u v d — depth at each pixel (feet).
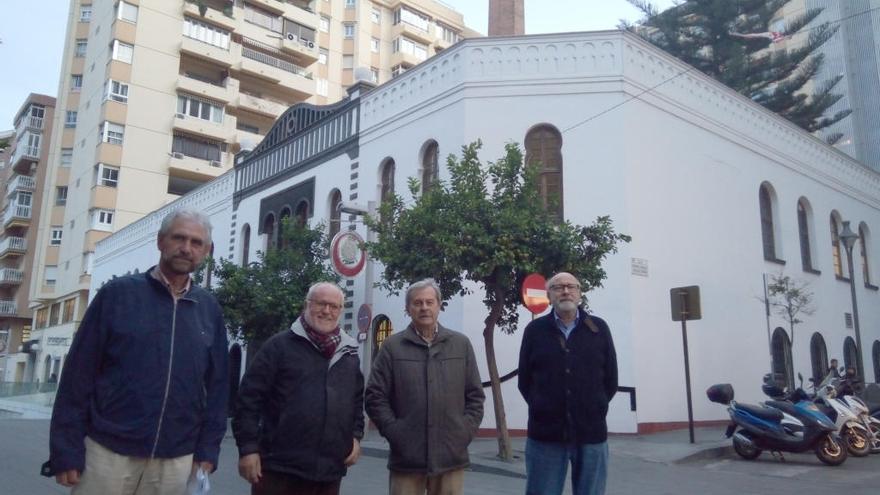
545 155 52.08
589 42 52.85
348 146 66.59
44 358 151.02
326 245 62.34
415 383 15.37
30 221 182.29
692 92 59.26
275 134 81.61
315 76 173.47
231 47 149.07
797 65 106.32
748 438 37.76
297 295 58.03
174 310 12.16
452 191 41.09
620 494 28.27
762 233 65.72
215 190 94.32
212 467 12.17
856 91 141.90
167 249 12.26
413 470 14.99
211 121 144.77
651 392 49.32
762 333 61.52
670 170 54.95
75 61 157.48
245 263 84.12
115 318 11.64
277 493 13.73
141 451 11.29
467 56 54.13
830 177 78.13
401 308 56.85
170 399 11.64
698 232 56.70
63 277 147.23
